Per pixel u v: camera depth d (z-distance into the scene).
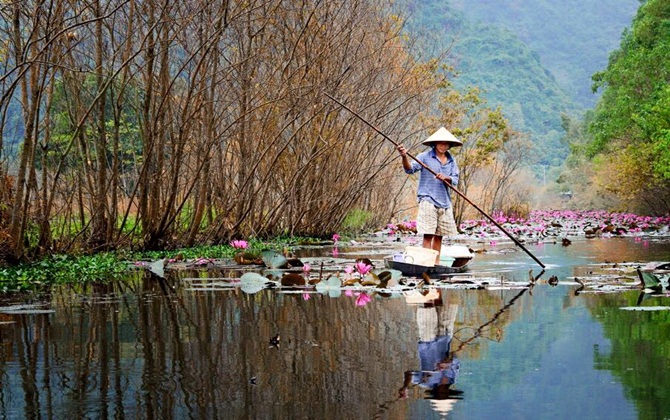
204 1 13.38
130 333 6.79
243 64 15.05
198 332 6.81
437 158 12.60
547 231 25.38
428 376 5.14
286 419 4.23
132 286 10.38
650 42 39.06
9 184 12.66
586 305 8.27
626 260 13.95
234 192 17.48
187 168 15.81
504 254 15.95
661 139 28.78
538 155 113.00
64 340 6.49
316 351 5.96
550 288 9.88
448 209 12.63
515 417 4.23
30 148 11.97
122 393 4.79
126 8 13.93
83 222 13.87
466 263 12.56
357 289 9.95
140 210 14.85
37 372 5.36
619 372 5.18
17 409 4.48
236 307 8.33
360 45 17.44
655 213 39.12
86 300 8.93
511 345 6.14
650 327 6.83
